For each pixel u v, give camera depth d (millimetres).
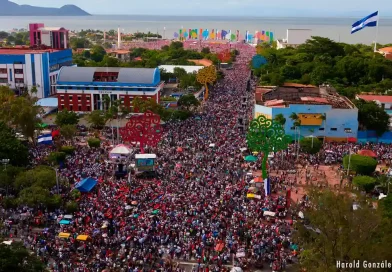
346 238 49750
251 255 65750
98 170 100250
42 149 115500
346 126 132875
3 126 109000
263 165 95750
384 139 135000
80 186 86062
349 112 132000
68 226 72688
